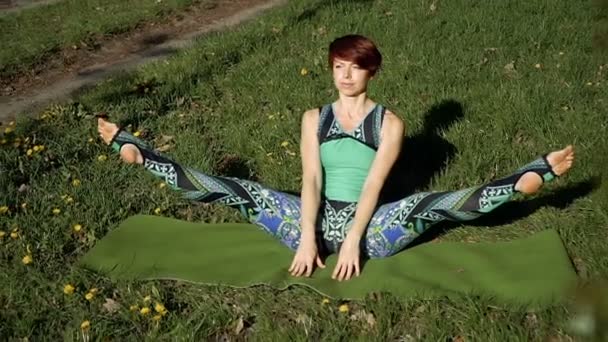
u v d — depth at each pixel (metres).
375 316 3.72
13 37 9.58
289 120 5.95
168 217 4.79
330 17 8.66
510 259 4.14
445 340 3.50
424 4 8.77
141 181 5.23
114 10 10.62
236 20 10.05
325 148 4.18
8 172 5.37
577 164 4.95
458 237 4.46
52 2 11.66
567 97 5.88
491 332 3.49
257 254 4.29
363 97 4.16
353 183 4.16
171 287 4.05
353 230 4.04
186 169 4.25
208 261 4.25
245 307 3.88
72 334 3.66
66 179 5.27
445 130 5.59
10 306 3.96
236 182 4.28
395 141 4.10
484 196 3.88
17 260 4.32
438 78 6.42
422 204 4.01
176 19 10.24
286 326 3.72
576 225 4.41
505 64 6.75
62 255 4.42
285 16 8.88
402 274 4.02
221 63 7.48
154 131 6.11
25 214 4.83
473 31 7.62
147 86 7.09
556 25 7.65
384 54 7.12
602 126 5.39
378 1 9.12
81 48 9.20
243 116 6.25
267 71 7.12
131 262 4.27
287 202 4.23
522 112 5.66
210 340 3.68
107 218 4.77
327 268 4.10
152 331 3.66
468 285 3.91
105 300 3.95
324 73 6.94
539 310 3.66
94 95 7.00
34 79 8.31
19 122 6.43
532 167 3.81
